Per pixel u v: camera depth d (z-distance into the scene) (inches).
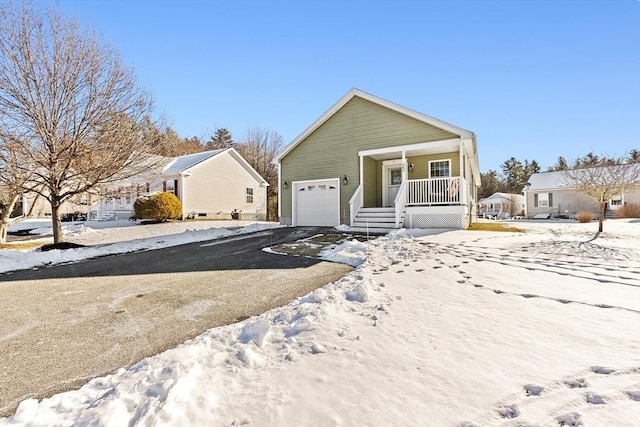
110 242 439.8
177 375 88.5
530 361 95.4
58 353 118.9
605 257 253.0
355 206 506.6
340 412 73.7
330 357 98.7
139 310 163.0
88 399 85.0
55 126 346.0
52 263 292.5
